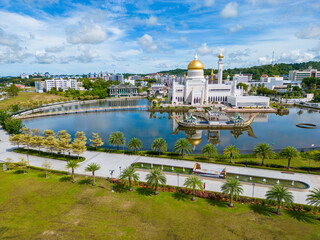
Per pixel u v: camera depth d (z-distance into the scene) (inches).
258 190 2561.5
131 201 2246.6
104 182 2677.2
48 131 4281.5
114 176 2878.9
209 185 2684.5
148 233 1750.7
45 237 1683.1
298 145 4498.0
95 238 1681.8
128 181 2701.8
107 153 3757.4
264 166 3225.9
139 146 3759.8
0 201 2198.6
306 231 1788.9
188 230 1790.1
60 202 2191.2
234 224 1873.8
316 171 3075.8
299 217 2001.7
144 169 3070.9
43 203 2172.7
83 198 2278.5
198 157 3587.6
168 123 6688.0
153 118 7509.8
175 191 2508.6
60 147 3454.7
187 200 2298.2
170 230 1791.3
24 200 2224.4
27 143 3791.8
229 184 2161.7
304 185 2674.7
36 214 1987.0
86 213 2011.6
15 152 3811.5
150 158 3526.1
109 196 2332.7
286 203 2031.3
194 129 5944.9
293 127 6131.9
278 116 7859.3
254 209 2135.8
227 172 3009.4
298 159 3503.9
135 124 6530.5
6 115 5846.5
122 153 3745.1
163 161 3408.0
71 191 2426.2
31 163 3326.8
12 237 1674.5
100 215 1984.5
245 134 5413.4
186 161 3415.4
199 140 4879.4
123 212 2038.6
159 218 1958.7
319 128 5969.5
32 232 1738.4
